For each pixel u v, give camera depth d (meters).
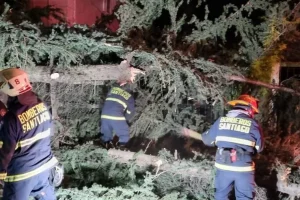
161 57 5.14
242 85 6.05
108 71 5.45
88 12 9.95
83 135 6.36
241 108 4.62
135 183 5.20
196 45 5.95
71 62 5.60
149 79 6.17
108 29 6.30
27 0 7.00
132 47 5.45
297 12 5.98
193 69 5.23
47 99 5.96
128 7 5.84
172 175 5.34
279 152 6.04
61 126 5.66
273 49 6.04
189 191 5.34
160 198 5.08
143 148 6.29
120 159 5.43
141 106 6.38
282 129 6.63
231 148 4.51
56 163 4.14
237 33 6.07
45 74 5.37
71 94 6.17
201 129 6.24
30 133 3.87
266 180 5.57
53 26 5.64
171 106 6.19
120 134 6.14
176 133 6.37
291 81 6.46
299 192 5.07
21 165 3.87
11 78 3.83
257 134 4.51
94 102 6.52
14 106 3.87
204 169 5.07
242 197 4.57
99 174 5.46
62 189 4.74
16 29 5.02
